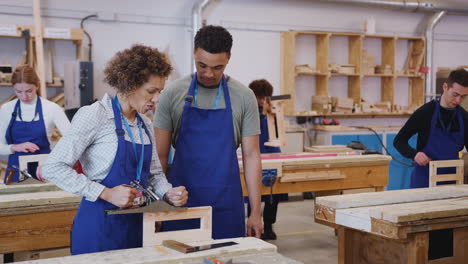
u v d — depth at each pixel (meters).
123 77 1.78
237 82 2.41
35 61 5.52
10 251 2.60
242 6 6.86
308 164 3.85
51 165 1.77
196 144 2.31
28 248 2.64
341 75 7.34
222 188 2.30
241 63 6.93
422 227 2.20
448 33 8.18
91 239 1.86
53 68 5.85
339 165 3.97
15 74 3.54
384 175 4.21
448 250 2.58
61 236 2.71
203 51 2.12
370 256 2.51
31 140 3.66
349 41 7.45
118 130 1.86
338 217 2.41
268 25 7.02
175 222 2.33
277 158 3.99
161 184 2.03
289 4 7.11
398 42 7.87
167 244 1.83
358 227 2.30
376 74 7.33
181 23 6.55
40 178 2.96
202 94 2.34
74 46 5.95
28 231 2.63
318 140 7.08
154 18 6.38
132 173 1.91
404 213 2.16
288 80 7.01
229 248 1.80
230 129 2.32
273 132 4.46
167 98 2.34
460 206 2.37
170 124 2.38
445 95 3.29
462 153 3.88
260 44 7.01
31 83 3.56
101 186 1.79
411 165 7.27
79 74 5.40
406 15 7.88
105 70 1.87
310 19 7.27
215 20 6.73
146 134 2.00
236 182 2.34
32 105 3.67
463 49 8.34
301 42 7.20
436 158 3.37
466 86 3.16
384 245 2.43
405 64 7.95
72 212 2.72
